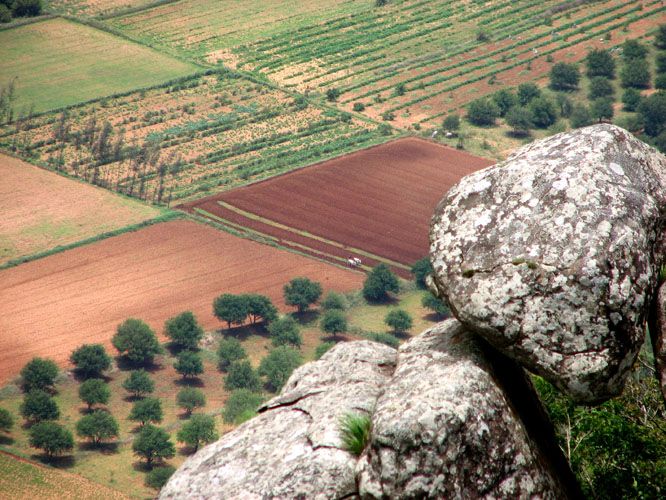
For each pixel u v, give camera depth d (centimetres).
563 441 1443
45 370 11225
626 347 1032
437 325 1217
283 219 15800
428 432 961
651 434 1390
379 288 13475
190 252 14500
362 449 1017
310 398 1150
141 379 11344
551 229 1068
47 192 16338
